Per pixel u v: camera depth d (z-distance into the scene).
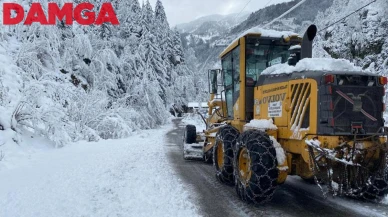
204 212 4.44
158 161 8.45
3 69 12.07
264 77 5.59
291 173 4.96
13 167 7.40
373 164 4.38
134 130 20.12
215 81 8.28
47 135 10.75
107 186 5.66
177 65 49.44
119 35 27.92
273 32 6.30
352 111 4.21
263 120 5.24
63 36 18.67
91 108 15.32
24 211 4.39
